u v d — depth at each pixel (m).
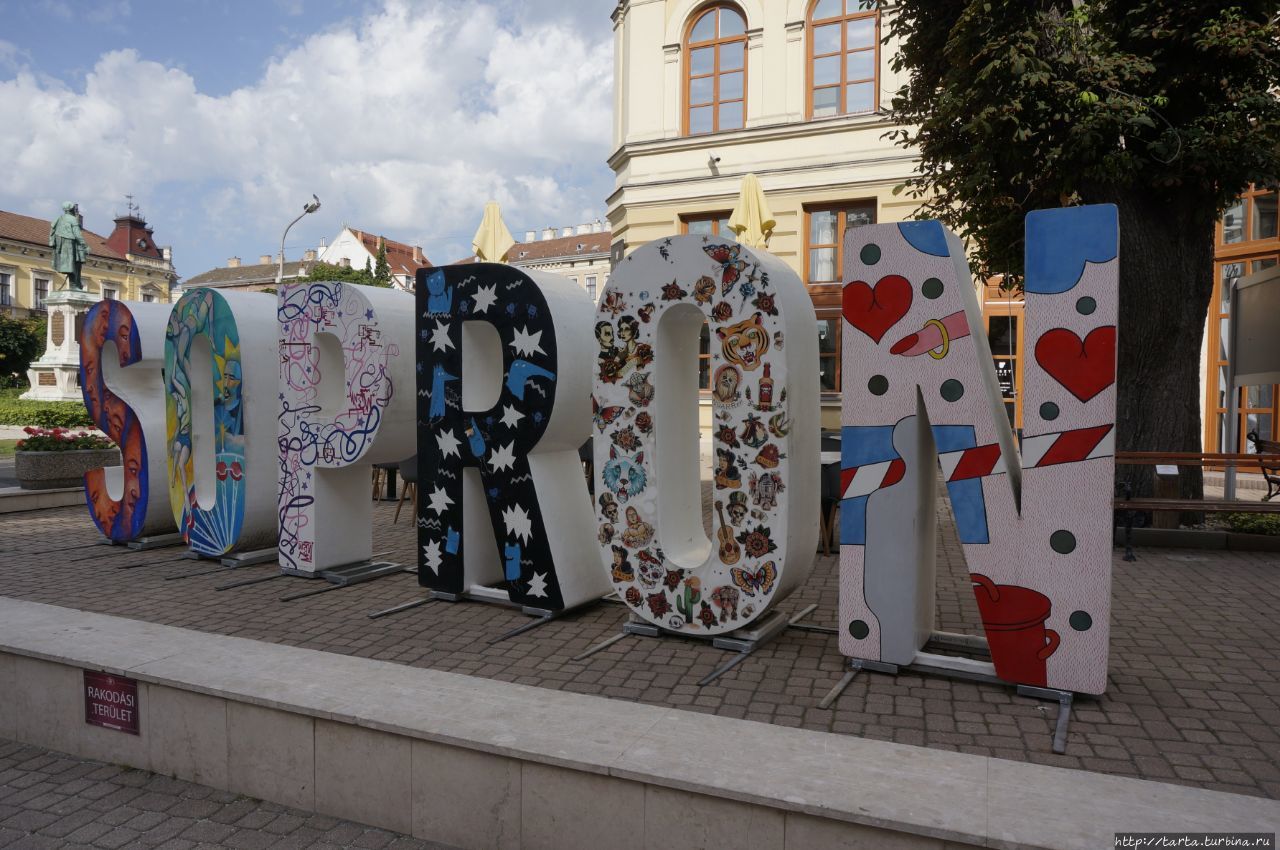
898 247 4.02
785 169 14.94
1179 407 7.91
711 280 4.47
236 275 71.75
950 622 5.16
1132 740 3.37
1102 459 3.62
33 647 4.16
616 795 2.82
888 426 4.08
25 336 40.69
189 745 3.70
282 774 3.47
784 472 4.31
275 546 7.07
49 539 7.99
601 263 54.47
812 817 2.55
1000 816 2.47
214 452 7.04
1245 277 8.73
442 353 5.62
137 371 7.60
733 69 15.52
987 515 3.86
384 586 6.20
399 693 3.54
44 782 3.77
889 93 14.22
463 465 5.55
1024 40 6.86
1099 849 2.30
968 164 8.05
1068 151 6.99
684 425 4.95
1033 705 3.73
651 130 16.06
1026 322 3.73
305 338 6.26
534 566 5.24
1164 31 6.75
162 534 7.69
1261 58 6.71
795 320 4.45
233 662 3.95
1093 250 3.59
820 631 4.92
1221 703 3.77
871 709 3.69
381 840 3.19
